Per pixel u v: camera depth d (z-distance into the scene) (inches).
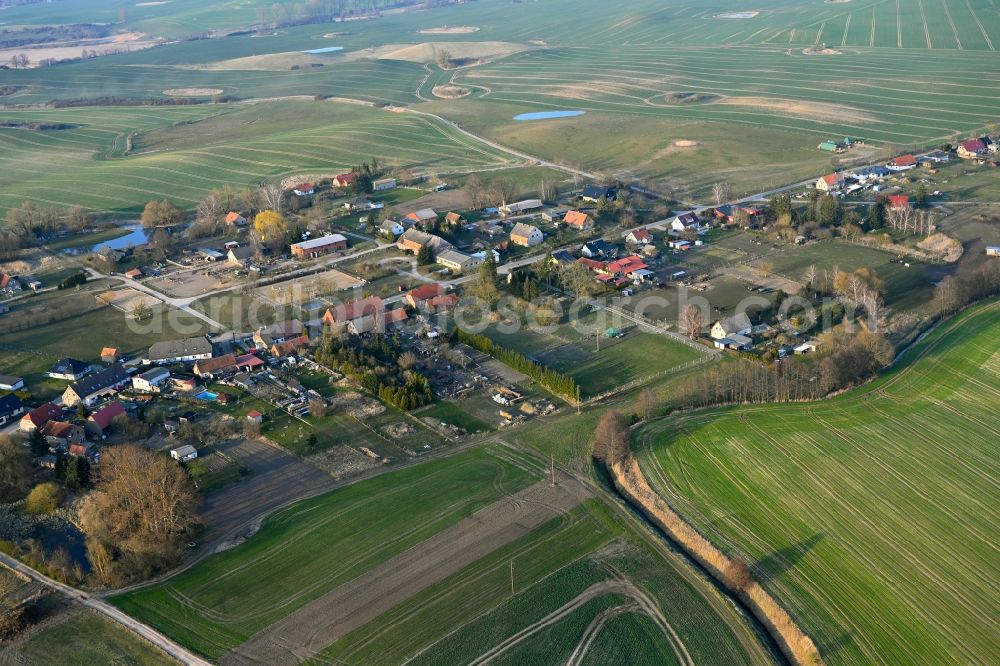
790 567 4350.4
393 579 4379.9
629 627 4015.8
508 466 5369.1
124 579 4495.6
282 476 5413.4
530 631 4008.4
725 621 4042.8
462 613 4128.9
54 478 5457.7
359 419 6082.7
